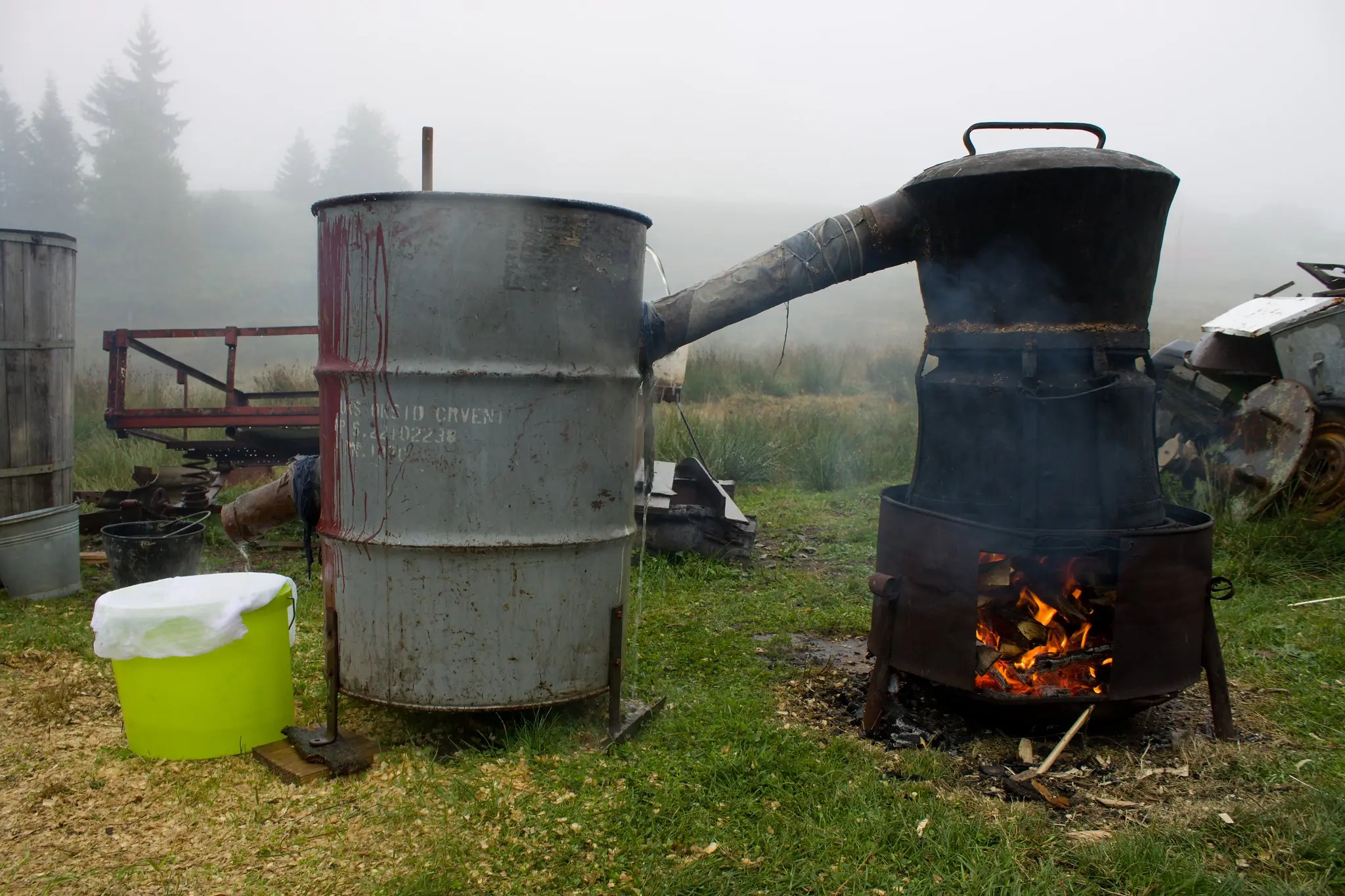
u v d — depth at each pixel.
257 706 3.41
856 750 3.39
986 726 3.65
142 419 6.94
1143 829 2.86
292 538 6.91
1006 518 3.39
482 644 3.26
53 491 5.70
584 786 3.09
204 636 3.25
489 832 2.83
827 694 4.05
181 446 7.36
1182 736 3.55
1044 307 3.30
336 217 3.24
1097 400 3.30
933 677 3.39
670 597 5.55
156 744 3.32
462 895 2.53
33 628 4.65
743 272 3.66
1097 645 3.47
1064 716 3.51
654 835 2.82
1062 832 2.86
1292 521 6.21
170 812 2.96
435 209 3.10
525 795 3.03
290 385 12.94
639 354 3.60
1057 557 3.49
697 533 6.27
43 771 3.22
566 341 3.23
